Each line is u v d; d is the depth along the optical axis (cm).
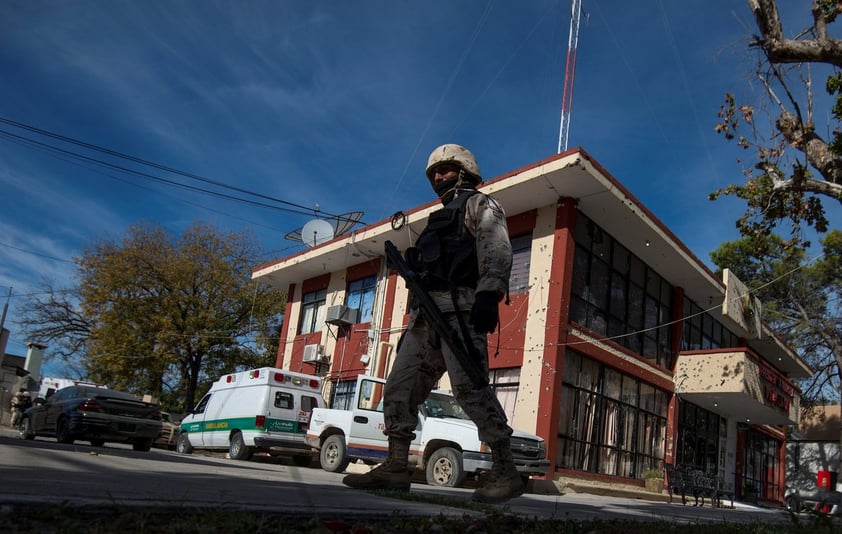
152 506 188
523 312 1600
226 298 3014
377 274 2167
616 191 1575
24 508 163
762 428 2950
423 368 380
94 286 2909
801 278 2869
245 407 1456
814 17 992
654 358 1984
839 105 1006
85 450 673
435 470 1074
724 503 1859
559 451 1514
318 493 309
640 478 1822
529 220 1669
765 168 1116
